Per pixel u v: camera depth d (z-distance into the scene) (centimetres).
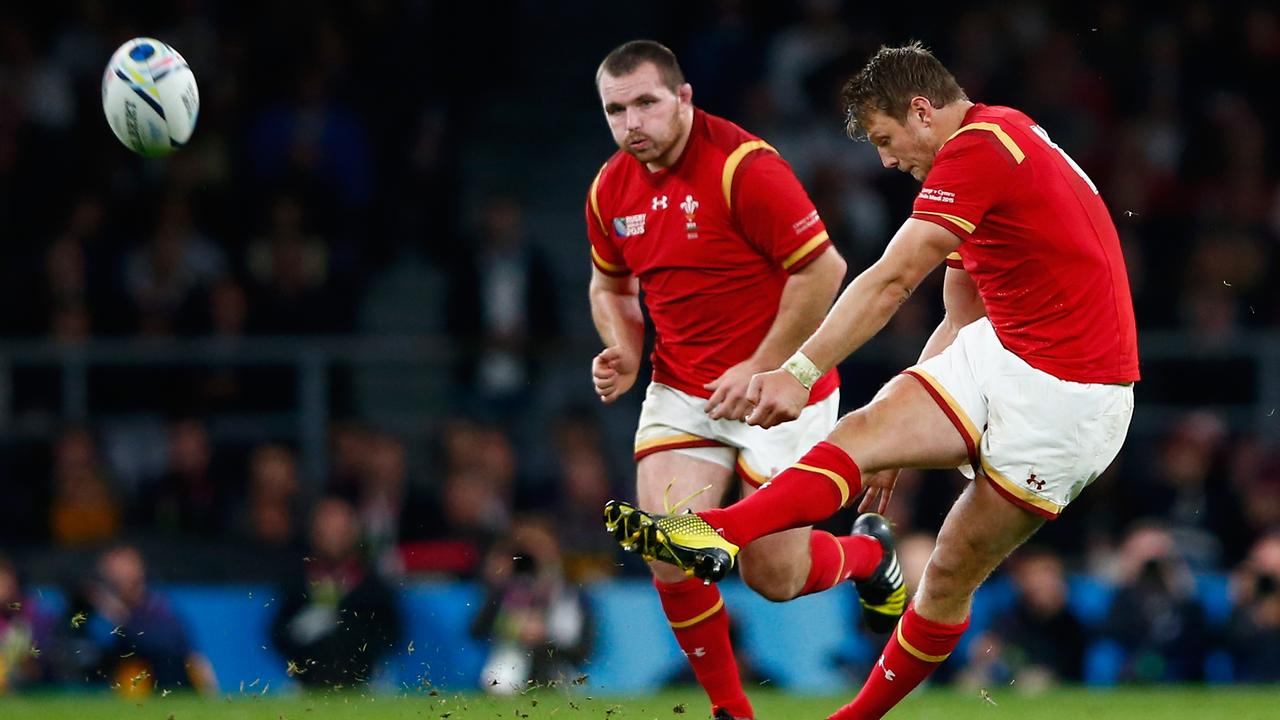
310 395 4375
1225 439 4544
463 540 4031
